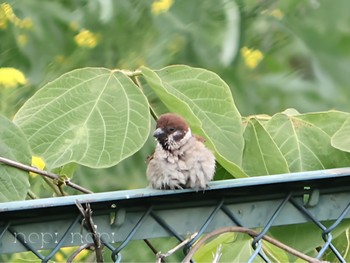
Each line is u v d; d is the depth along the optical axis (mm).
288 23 11352
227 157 7234
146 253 9188
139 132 6965
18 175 6867
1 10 10375
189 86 7430
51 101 7133
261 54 11422
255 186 5871
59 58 10445
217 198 5879
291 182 5914
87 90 7195
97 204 5598
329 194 6105
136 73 7367
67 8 10570
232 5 10875
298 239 7016
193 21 10867
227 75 11336
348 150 7223
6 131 6918
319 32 11477
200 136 7016
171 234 5777
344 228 6801
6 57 10297
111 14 10352
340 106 11633
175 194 5719
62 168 7801
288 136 7750
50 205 5383
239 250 7301
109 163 6801
